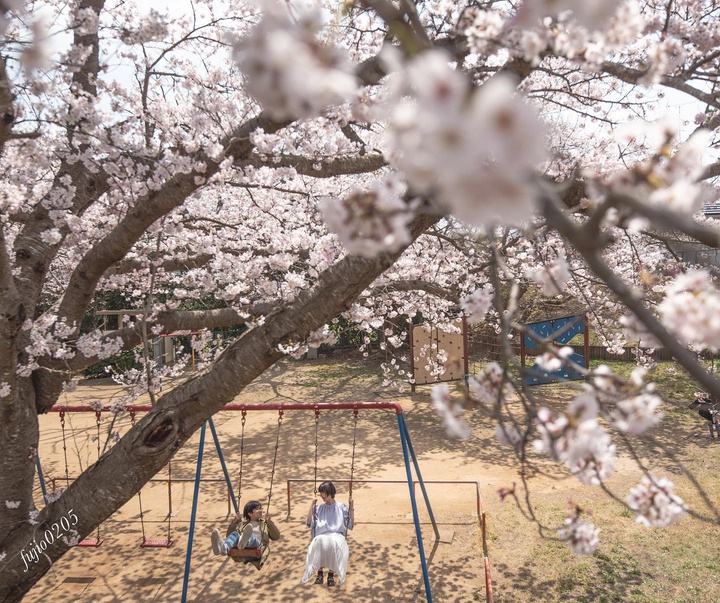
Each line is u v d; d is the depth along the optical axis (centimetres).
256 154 425
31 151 373
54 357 466
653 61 214
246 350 367
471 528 709
